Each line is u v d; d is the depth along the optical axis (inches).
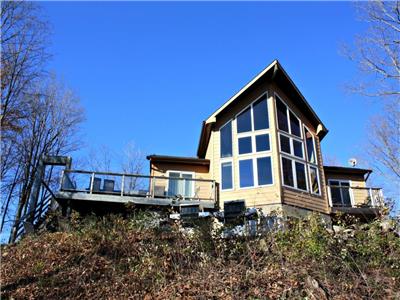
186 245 411.8
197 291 338.0
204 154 840.9
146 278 366.6
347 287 332.5
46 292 345.4
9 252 429.4
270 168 647.8
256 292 330.3
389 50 589.3
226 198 652.1
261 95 714.8
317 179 702.5
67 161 617.9
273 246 390.3
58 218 529.7
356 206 693.3
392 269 358.6
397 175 784.3
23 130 890.7
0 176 866.8
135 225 480.7
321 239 391.5
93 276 371.9
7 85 796.0
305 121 753.0
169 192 650.2
